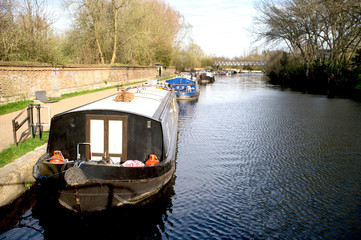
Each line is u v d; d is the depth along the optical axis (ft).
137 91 30.78
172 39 177.27
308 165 28.32
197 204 20.68
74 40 85.51
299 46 131.13
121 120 19.07
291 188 23.35
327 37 109.19
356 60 95.30
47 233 17.02
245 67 440.45
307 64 127.54
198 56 302.66
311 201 21.25
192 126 45.98
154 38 145.89
